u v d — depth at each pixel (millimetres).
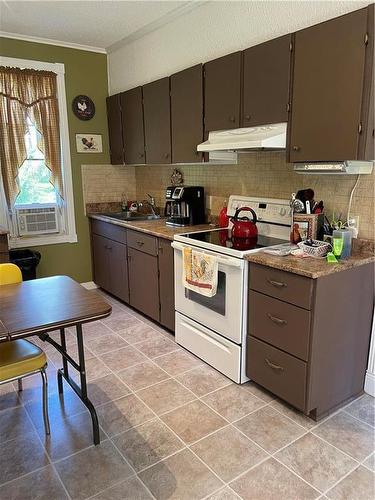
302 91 2137
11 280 2133
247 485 1677
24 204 3922
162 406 2236
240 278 2277
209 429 2041
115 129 4082
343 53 1915
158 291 3203
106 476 1733
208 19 2930
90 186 4270
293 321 2031
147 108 3479
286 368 2121
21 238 3953
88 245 4387
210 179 3373
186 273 2633
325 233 2314
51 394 2367
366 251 2221
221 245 2471
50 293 1906
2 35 3543
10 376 1804
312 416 2127
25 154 3803
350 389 2273
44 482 1704
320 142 2088
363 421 2109
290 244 2453
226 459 1829
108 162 4336
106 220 3875
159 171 4070
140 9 3080
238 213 2883
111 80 4180
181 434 2004
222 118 2693
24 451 1889
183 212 3385
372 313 2256
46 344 3041
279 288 2080
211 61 2717
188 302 2779
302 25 2314
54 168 3977
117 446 1919
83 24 3379
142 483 1694
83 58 4016
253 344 2322
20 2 2914
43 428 2053
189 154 3057
